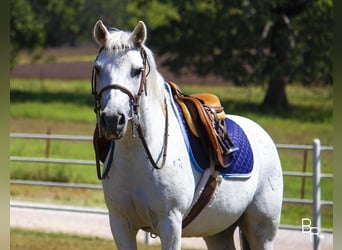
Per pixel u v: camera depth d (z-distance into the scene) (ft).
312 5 128.67
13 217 45.88
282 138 93.81
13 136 44.93
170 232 20.33
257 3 126.62
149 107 20.12
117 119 18.39
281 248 37.76
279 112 128.47
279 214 24.49
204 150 21.88
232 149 22.57
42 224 43.86
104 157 21.61
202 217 21.98
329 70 128.67
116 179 20.48
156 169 20.13
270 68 128.98
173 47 138.00
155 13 155.84
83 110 130.00
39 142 85.81
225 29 130.00
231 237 24.80
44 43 188.55
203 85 170.50
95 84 19.62
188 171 21.01
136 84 19.19
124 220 20.89
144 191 20.22
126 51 19.19
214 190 21.85
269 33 132.77
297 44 130.93
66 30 233.14
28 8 163.32
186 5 134.72
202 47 134.10
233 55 133.49
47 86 173.88
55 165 68.23
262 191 24.06
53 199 54.19
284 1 128.47
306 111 130.31
